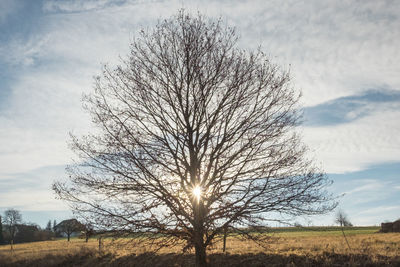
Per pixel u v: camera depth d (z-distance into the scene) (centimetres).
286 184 1095
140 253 1911
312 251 1808
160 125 1177
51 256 2792
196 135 1198
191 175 1170
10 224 8244
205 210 1127
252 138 1141
